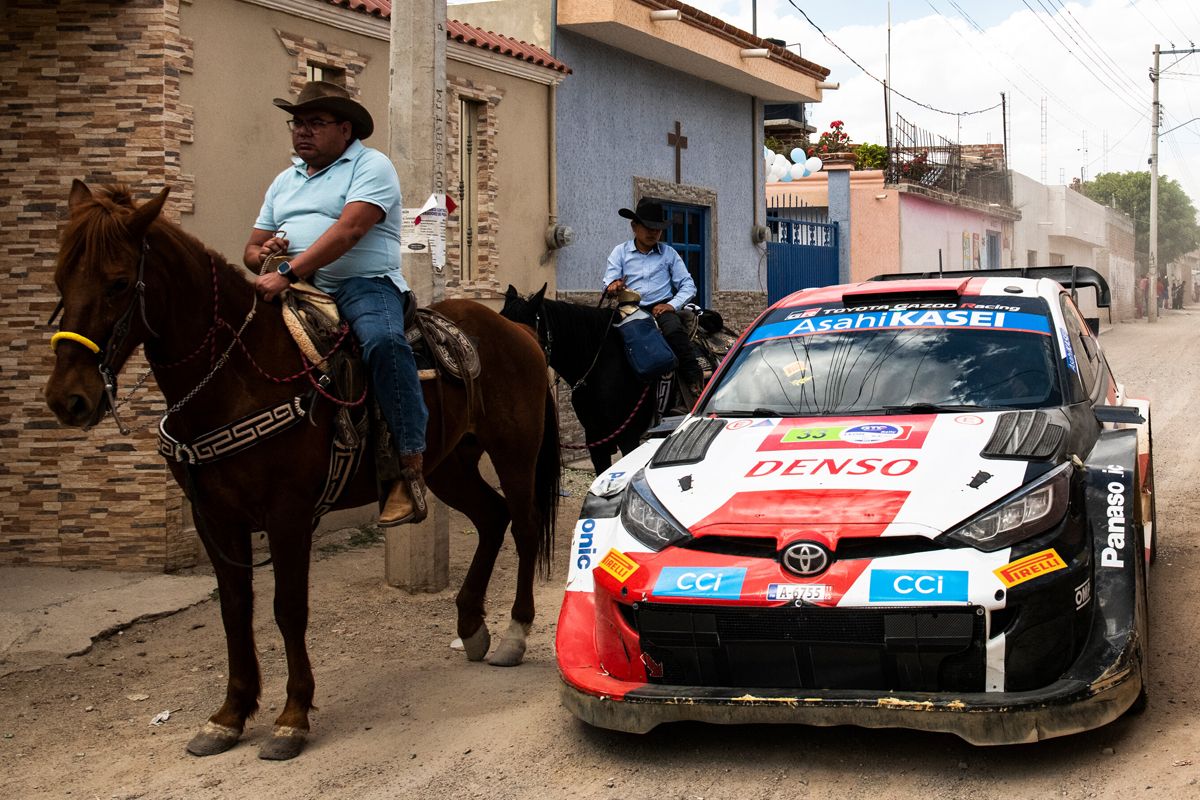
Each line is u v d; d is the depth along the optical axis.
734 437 5.09
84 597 6.87
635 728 4.32
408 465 5.16
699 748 4.55
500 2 12.63
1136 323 45.50
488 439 6.05
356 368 5.00
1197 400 16.48
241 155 8.06
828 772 4.25
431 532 7.36
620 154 13.79
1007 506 4.26
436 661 6.08
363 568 8.00
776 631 4.18
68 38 7.37
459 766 4.57
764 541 4.34
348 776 4.55
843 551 4.23
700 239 16.06
